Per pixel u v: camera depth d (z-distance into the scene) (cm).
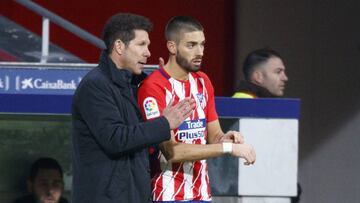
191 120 1173
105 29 1154
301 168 1908
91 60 1880
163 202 1177
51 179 1370
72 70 1312
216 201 1340
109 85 1129
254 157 1164
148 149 1163
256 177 1330
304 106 1908
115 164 1125
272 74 1466
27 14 1859
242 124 1322
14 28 1459
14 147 1388
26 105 1295
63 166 1393
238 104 1320
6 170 1386
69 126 1389
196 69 1173
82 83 1134
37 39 1459
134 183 1134
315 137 1911
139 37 1149
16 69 1306
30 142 1389
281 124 1324
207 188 1195
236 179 1333
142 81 1183
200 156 1159
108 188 1121
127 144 1109
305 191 1909
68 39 1875
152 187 1180
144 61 1156
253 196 1331
